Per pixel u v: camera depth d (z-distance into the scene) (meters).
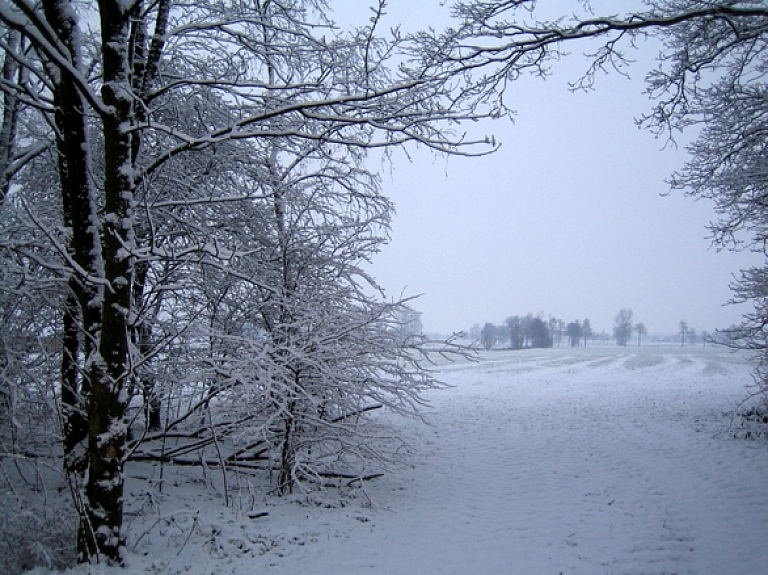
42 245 5.53
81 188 4.86
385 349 7.70
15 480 6.58
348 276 8.48
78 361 6.43
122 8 4.69
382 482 8.39
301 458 7.44
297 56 7.45
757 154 10.12
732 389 21.59
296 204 8.71
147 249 4.90
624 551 5.31
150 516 6.09
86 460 5.67
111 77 4.69
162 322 6.99
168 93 7.89
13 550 4.61
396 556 5.26
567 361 47.59
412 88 6.00
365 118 5.54
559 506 6.95
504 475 8.80
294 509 6.77
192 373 6.21
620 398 19.20
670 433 12.05
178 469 8.23
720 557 5.11
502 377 30.27
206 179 8.38
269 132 5.46
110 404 4.70
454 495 7.61
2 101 7.58
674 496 7.21
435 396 21.02
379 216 8.49
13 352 6.05
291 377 7.27
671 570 4.83
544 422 14.34
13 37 7.20
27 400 5.90
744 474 8.27
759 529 5.86
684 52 8.16
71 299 6.49
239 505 6.54
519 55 6.54
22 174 8.15
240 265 7.91
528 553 5.32
